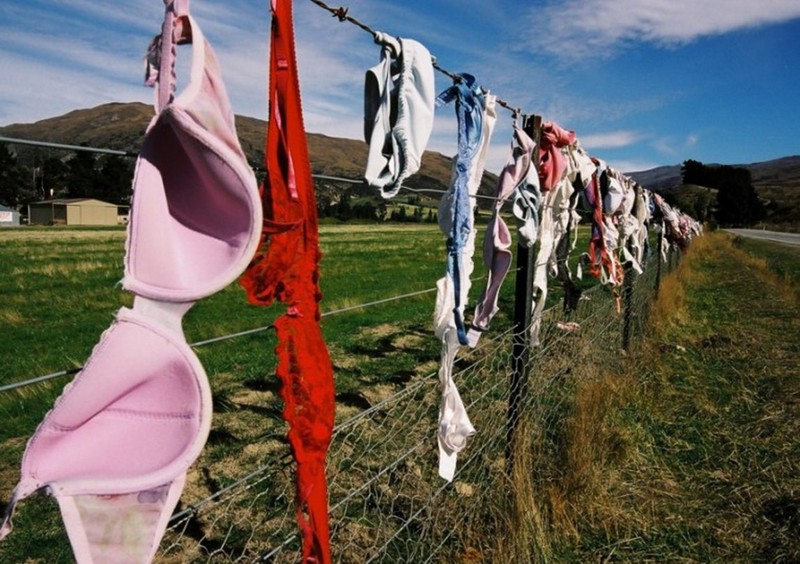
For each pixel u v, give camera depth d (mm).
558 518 3158
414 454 3738
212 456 3783
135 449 835
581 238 17484
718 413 5012
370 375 5711
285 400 1156
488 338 7305
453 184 2072
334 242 27688
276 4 1072
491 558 2643
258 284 1104
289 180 1131
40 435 771
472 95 2059
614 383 5000
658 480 3838
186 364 837
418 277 15711
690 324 8914
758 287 13594
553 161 3230
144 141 839
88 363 790
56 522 2996
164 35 830
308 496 1196
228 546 2740
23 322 8688
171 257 852
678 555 3080
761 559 3076
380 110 1503
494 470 3408
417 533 2891
